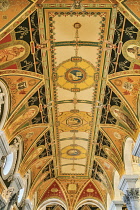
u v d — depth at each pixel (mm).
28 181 19594
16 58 10531
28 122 14727
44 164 20547
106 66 11641
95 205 25016
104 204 23203
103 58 11336
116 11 9062
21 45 10062
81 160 21703
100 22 9742
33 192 21047
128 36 9734
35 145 17141
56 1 8789
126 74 11430
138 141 11906
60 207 26156
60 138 18359
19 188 16047
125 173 15523
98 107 14633
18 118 13320
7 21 8812
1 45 9547
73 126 17078
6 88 11695
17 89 12055
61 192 23875
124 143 15617
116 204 18906
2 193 13859
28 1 8555
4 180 14125
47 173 22328
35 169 20188
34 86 12445
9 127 12766
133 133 13242
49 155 19922
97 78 12586
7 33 9156
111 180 20203
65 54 11375
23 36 9750
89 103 14648
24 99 12594
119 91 12438
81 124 16828
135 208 13805
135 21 8914
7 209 14344
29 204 19578
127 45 10109
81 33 10305
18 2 8469
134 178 15117
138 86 11617
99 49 10984
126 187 15164
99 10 9195
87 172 23312
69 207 22922
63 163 22172
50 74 12250
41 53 10891
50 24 9797
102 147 18234
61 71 12289
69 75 12617
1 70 10625
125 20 9188
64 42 10734
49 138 17781
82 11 9281
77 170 23281
